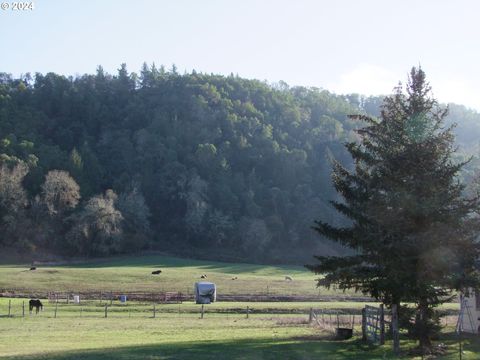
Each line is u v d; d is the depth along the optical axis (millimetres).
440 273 25203
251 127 182125
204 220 144875
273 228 144375
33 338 29625
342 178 29812
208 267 111062
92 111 183000
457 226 25484
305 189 156750
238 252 139250
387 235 25953
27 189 133625
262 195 155875
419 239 24828
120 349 24625
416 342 29312
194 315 47719
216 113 182875
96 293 64875
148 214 141875
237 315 48031
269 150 169750
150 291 68062
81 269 89438
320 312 48250
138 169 159250
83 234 123500
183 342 28047
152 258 124438
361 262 27922
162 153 162250
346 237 28734
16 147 144375
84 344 27125
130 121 182125
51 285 69688
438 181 26219
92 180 147875
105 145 167000
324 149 174625
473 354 26172
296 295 66125
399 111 27828
